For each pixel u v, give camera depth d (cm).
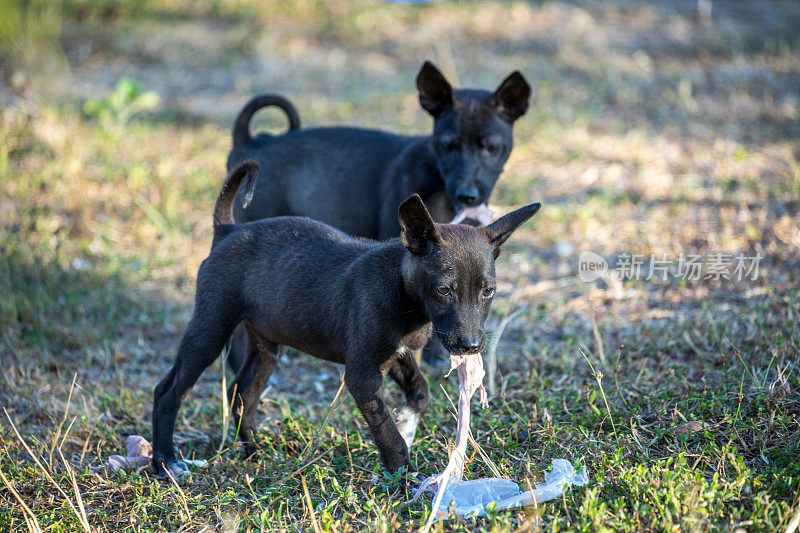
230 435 1499
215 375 1745
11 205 2466
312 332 1316
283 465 1346
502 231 1230
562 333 1803
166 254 2264
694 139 2867
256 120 3170
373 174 1806
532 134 2989
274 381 1712
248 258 1375
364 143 1839
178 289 2111
